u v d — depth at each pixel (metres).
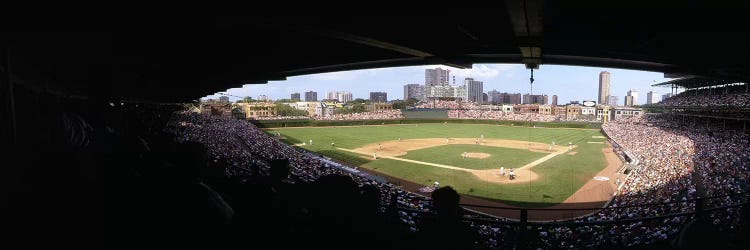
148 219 2.84
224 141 53.22
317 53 13.70
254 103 192.00
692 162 38.41
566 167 50.00
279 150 56.06
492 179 42.34
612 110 167.38
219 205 3.04
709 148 47.09
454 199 3.90
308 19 7.49
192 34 9.70
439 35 10.41
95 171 3.09
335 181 3.67
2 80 3.30
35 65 6.66
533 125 127.62
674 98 92.94
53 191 2.74
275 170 5.29
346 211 3.56
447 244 3.75
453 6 8.09
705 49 9.89
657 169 38.56
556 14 8.33
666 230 14.16
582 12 8.30
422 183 40.44
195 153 3.32
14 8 4.30
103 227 2.75
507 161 55.09
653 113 110.06
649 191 30.28
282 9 7.08
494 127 124.62
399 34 9.51
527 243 6.95
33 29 4.85
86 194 2.84
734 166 33.25
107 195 2.90
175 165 3.26
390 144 76.62
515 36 10.00
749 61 11.05
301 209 3.59
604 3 7.68
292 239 3.15
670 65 12.90
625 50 10.58
